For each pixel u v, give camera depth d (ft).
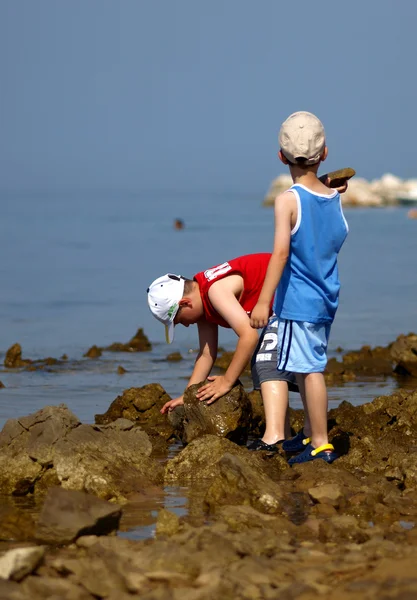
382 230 516.73
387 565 46.50
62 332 167.73
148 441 71.15
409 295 226.17
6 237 497.05
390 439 79.20
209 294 74.79
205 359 79.51
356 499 60.64
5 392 107.45
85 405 99.40
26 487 65.67
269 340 77.20
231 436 75.31
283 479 67.46
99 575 45.57
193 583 44.96
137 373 123.65
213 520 57.21
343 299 219.00
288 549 50.37
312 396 70.44
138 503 62.08
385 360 130.62
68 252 385.70
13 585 44.86
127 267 313.12
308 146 67.82
